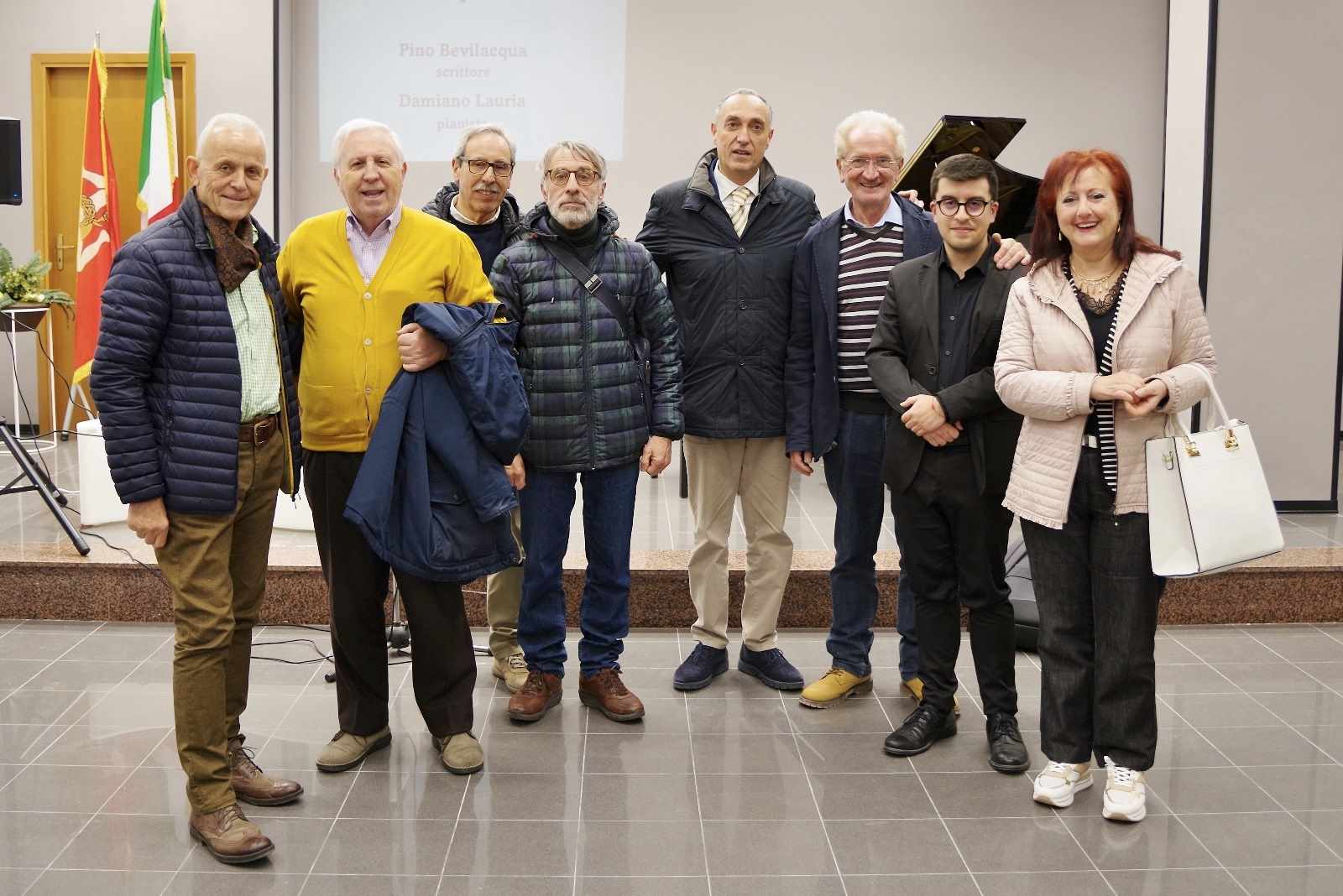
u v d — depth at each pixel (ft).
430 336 9.65
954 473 10.27
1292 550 15.23
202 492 8.70
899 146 11.22
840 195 22.88
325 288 9.71
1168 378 8.88
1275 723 11.45
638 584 14.16
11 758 10.40
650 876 8.62
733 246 11.77
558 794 9.89
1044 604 9.73
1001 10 22.38
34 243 22.68
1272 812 9.64
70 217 22.81
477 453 9.77
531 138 22.62
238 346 9.07
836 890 8.44
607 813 9.57
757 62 22.53
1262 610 14.37
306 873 8.59
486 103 22.50
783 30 22.47
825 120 22.66
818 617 14.21
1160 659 13.20
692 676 12.24
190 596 8.81
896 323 10.57
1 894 8.22
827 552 14.98
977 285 10.28
